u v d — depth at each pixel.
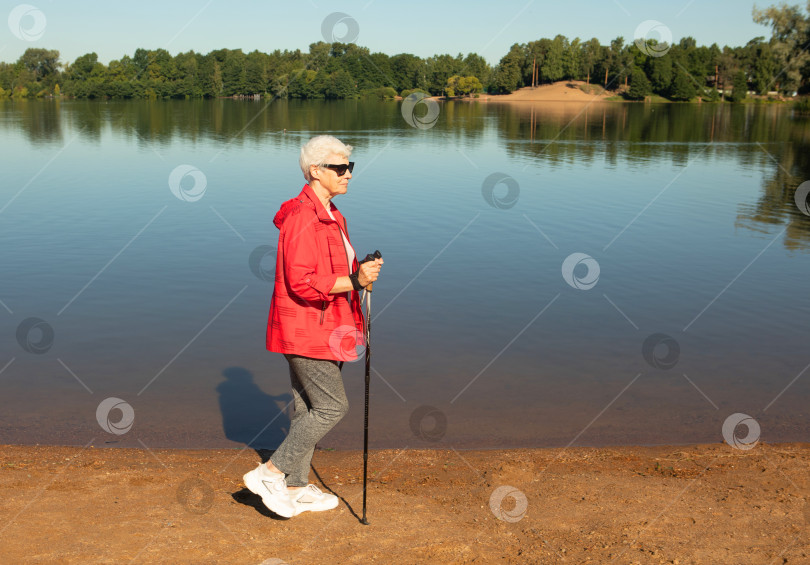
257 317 9.20
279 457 3.81
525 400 6.76
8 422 6.03
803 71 65.19
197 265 11.96
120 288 10.52
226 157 32.09
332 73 124.06
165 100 117.94
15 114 69.81
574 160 32.59
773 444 5.74
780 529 3.97
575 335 8.62
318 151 3.64
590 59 135.50
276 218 3.76
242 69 120.69
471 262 12.39
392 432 6.00
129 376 7.21
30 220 16.17
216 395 6.77
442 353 7.99
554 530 3.92
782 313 9.61
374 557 3.53
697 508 4.27
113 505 4.12
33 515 3.94
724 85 120.75
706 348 8.25
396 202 19.36
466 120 67.12
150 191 21.05
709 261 12.71
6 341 8.17
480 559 3.55
